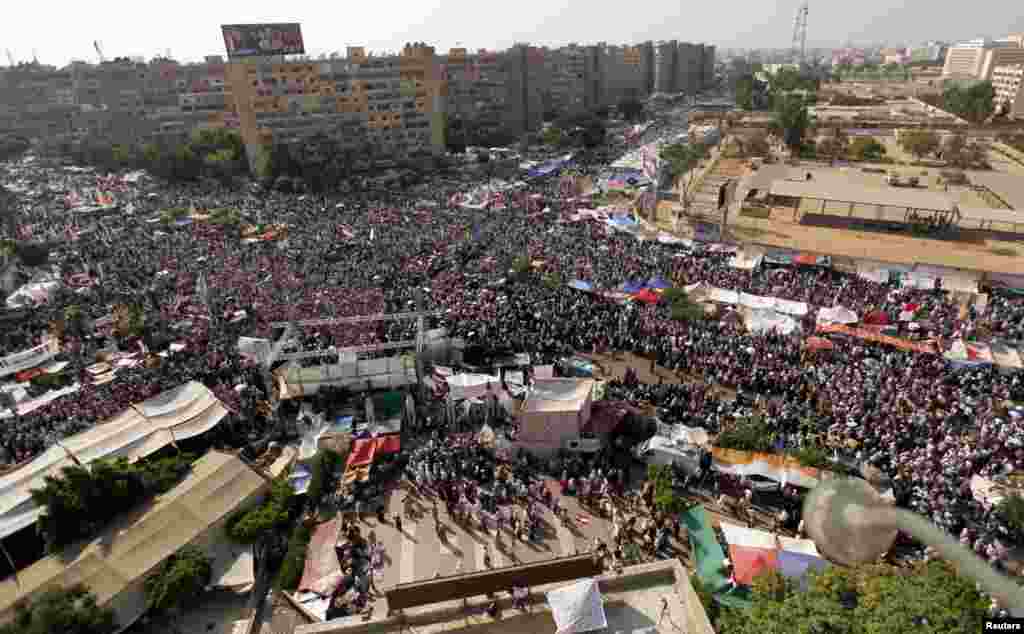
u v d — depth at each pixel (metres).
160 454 31.73
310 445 32.66
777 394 36.03
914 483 27.36
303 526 27.59
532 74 174.88
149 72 165.88
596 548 26.44
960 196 90.62
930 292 49.53
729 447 29.75
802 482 27.50
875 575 18.48
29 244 63.66
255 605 24.47
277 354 36.91
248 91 111.69
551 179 102.56
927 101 193.62
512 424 34.88
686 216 81.62
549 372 36.19
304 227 71.12
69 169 118.62
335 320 39.06
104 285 54.06
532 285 51.81
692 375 39.06
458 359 40.62
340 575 24.62
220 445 33.91
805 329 43.38
